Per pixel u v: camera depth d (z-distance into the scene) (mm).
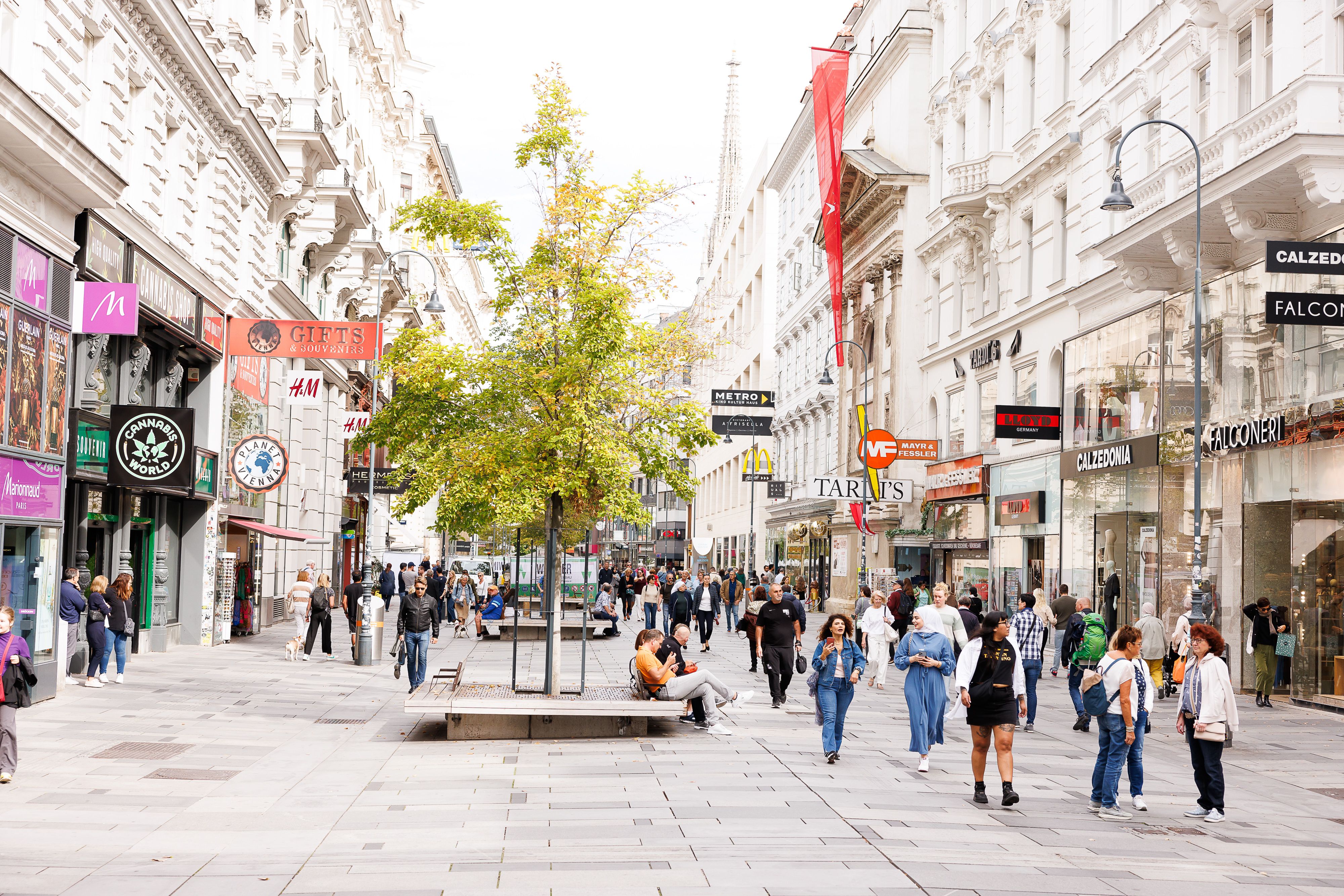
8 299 15062
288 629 34156
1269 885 8141
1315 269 15516
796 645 18641
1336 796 11758
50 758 12148
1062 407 28406
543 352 16594
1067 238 28938
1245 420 20109
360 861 8375
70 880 7641
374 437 16969
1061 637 24312
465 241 16797
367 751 13742
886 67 44750
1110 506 25609
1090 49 27578
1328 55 17547
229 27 26422
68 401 17250
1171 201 21672
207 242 25453
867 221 45750
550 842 9000
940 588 18328
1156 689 18828
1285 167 17281
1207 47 21734
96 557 21734
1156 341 23750
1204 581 19156
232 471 23828
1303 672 18672
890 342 42656
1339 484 17875
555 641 15773
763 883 7762
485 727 14930
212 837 9062
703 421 17234
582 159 17000
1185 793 11797
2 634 10914
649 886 7680
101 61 18609
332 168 33875
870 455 35531
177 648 25938
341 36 40438
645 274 17000
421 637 19469
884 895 7527
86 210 17578
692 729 15812
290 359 35562
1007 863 8516
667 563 76312
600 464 15680
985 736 10930
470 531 17031
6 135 14297
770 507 65312
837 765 12922
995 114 34406
